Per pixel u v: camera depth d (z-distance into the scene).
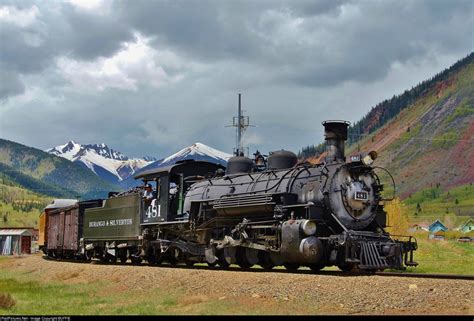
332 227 19.95
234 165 24.95
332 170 20.12
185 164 27.36
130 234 29.77
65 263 32.25
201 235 24.59
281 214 20.31
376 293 14.02
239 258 22.45
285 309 13.80
